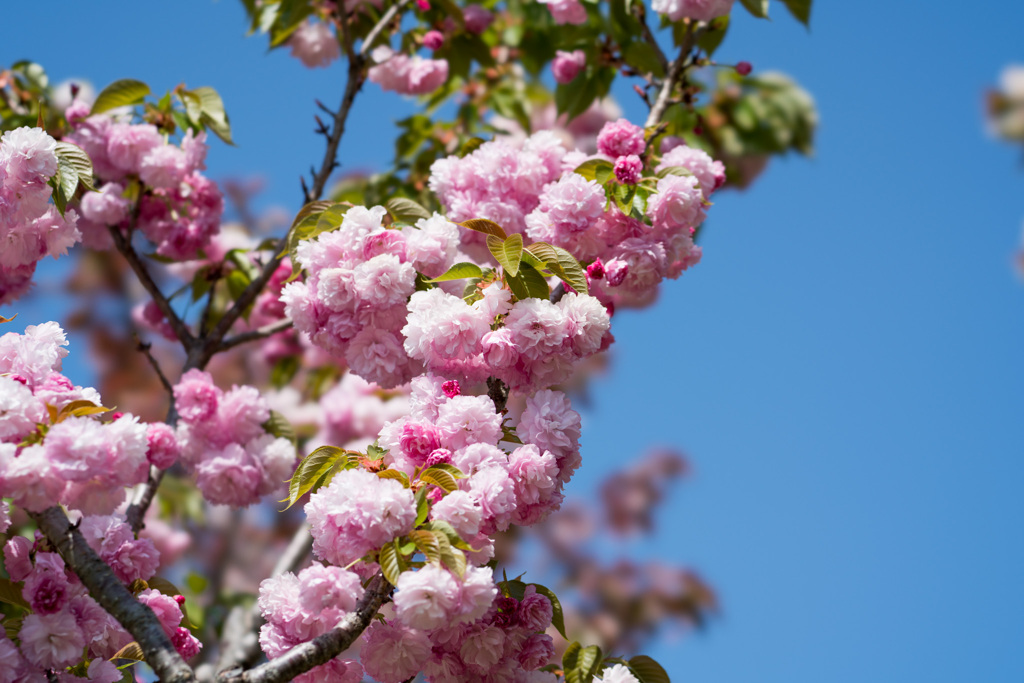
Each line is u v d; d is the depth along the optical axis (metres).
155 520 5.56
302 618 2.30
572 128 6.60
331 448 2.32
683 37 3.95
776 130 5.17
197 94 4.10
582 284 2.48
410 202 3.10
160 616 2.52
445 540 2.05
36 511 2.17
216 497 3.52
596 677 2.48
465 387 2.60
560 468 2.43
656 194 2.85
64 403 2.35
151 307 4.78
